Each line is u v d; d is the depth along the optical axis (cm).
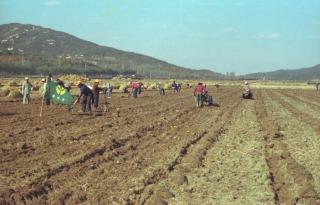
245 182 1659
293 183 1652
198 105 5088
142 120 3569
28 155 2012
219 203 1405
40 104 4734
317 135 2930
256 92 9975
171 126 3275
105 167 1844
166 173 1781
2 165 1802
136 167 1853
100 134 2683
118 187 1550
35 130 2766
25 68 19000
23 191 1430
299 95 8731
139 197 1447
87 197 1433
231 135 2870
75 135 2588
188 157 2086
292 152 2283
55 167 1769
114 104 5194
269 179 1700
